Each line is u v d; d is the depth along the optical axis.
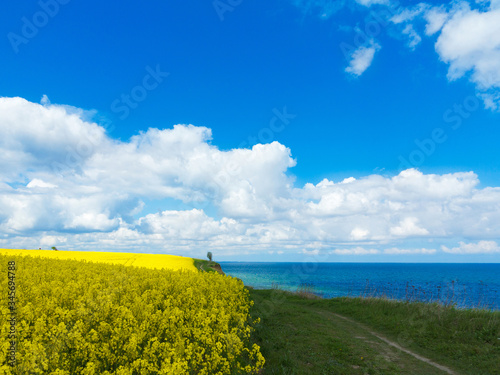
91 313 9.21
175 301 11.64
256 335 12.00
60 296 10.89
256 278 96.62
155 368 6.33
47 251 41.78
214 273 20.20
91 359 6.71
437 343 12.95
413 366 10.63
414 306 18.53
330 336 13.53
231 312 11.55
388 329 15.77
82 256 38.59
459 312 15.98
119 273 16.88
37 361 6.05
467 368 10.52
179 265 32.75
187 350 7.34
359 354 11.40
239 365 8.09
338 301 24.16
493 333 13.02
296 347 11.66
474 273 160.62
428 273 159.62
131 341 6.98
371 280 96.62
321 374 9.37
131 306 9.87
